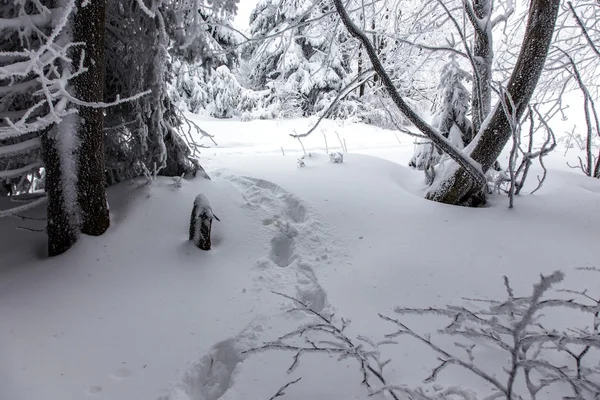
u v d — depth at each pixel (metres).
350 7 6.42
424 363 2.20
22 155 3.49
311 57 15.62
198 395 2.15
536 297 1.38
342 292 2.91
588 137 5.80
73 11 2.67
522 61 4.05
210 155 6.64
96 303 2.67
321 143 11.00
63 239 3.07
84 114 2.91
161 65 3.71
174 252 3.28
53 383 2.02
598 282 2.96
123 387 2.05
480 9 5.02
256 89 17.38
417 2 7.73
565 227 3.82
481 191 4.39
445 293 2.89
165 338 2.42
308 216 3.96
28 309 2.56
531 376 2.07
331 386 2.07
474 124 5.48
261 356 2.30
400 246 3.54
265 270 3.19
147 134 3.87
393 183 5.06
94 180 3.10
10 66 2.18
